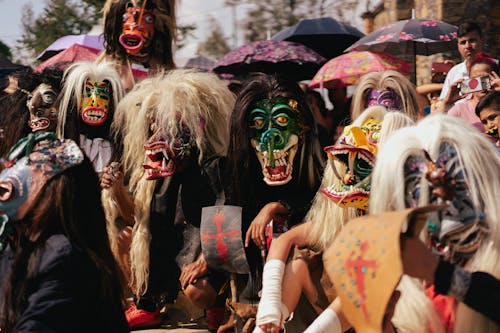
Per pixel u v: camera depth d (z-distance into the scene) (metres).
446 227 2.58
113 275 2.90
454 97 5.55
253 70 8.98
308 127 4.21
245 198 4.24
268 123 4.13
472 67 5.80
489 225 2.60
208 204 4.61
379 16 13.18
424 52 8.38
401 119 3.57
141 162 4.89
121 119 5.03
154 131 4.70
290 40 10.05
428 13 10.45
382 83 4.62
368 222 2.41
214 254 4.19
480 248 2.60
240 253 4.14
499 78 5.38
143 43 6.18
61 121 5.18
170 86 4.71
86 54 8.52
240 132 4.19
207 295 4.47
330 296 3.63
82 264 2.76
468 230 2.58
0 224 2.82
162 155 4.67
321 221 3.71
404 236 2.42
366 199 3.49
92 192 2.97
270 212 4.06
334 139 6.39
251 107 4.18
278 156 4.12
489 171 2.64
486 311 2.33
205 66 10.92
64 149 2.93
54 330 2.65
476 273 2.38
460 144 2.63
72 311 2.70
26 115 5.20
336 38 9.99
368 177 3.49
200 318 5.27
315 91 8.26
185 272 4.52
